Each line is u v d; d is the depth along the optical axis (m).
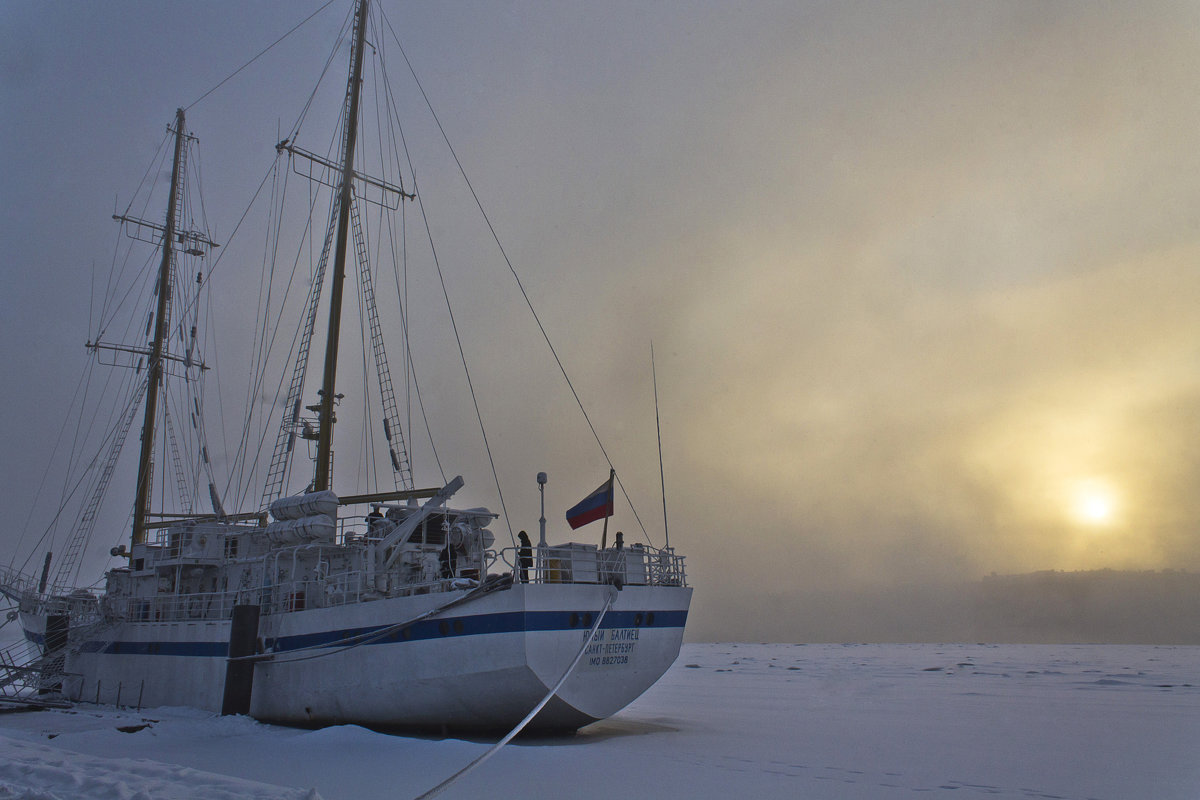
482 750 21.31
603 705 23.83
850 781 19.06
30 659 44.09
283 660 27.55
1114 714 36.19
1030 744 26.08
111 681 35.38
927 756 23.34
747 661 113.19
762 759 22.05
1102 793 18.31
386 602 24.98
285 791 12.87
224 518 36.88
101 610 36.81
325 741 22.69
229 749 21.78
